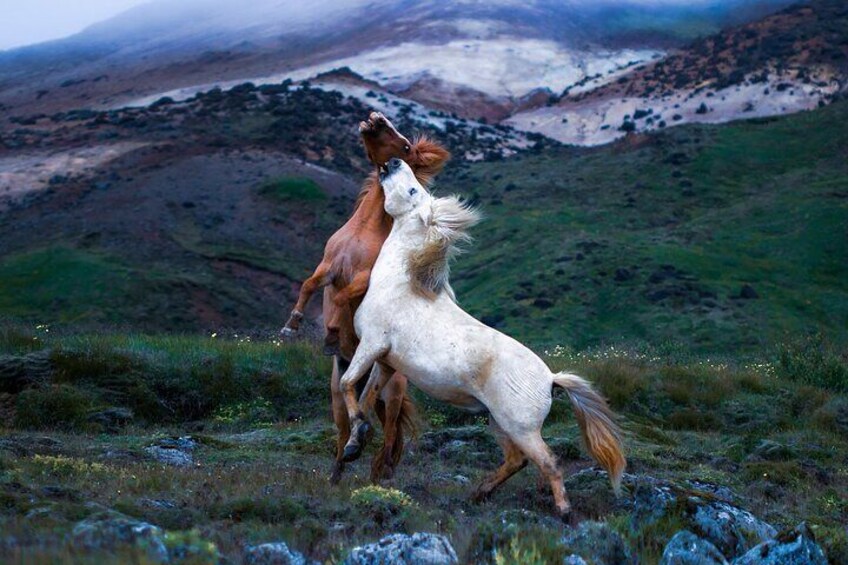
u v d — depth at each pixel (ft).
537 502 28.91
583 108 519.60
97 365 51.98
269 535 21.61
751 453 45.09
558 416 51.93
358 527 23.04
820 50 487.61
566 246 225.15
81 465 30.32
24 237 286.05
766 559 18.52
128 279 239.09
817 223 230.68
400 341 27.30
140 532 19.11
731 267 207.72
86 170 367.25
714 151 310.24
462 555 20.01
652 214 266.98
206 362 55.93
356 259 29.09
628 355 72.74
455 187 325.42
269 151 375.04
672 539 19.90
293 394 55.16
